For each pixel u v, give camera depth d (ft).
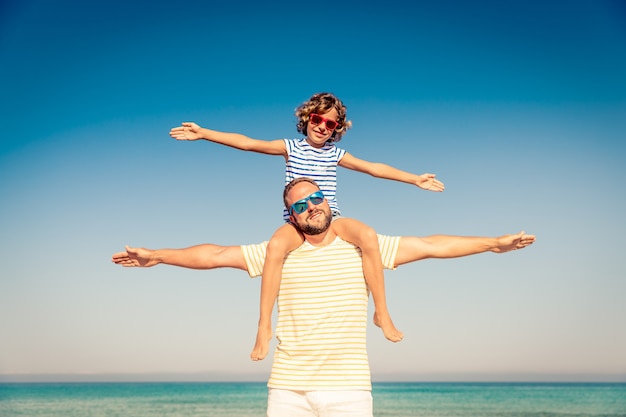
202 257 16.60
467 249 16.43
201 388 192.34
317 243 16.28
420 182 21.07
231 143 19.34
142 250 16.37
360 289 15.80
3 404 144.46
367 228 15.99
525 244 16.49
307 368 15.30
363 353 15.51
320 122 19.22
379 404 147.02
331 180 19.72
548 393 170.91
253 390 181.57
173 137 19.22
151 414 127.65
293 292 15.84
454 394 169.17
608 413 127.03
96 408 137.90
